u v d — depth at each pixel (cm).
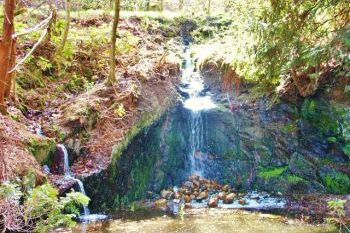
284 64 658
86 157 680
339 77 729
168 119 849
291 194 741
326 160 745
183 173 843
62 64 848
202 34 1102
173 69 934
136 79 846
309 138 764
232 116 845
